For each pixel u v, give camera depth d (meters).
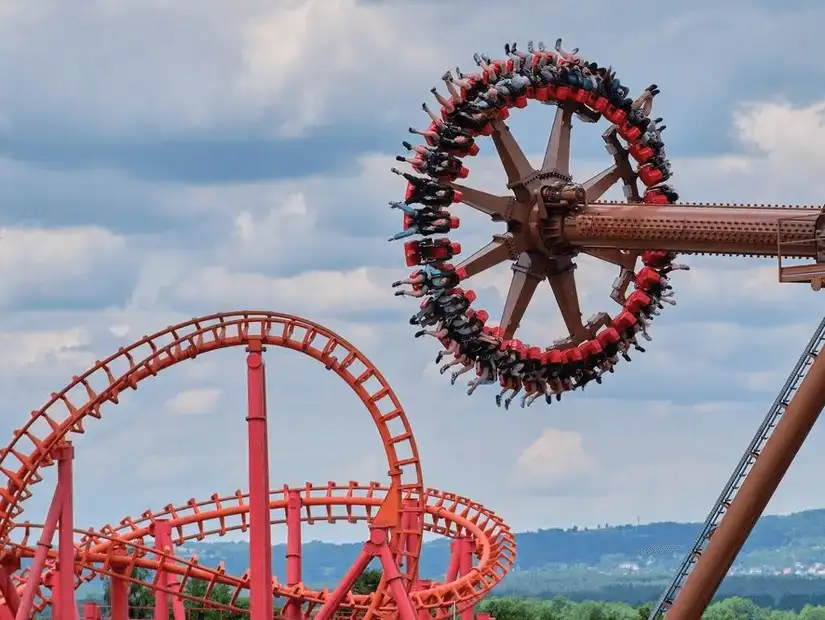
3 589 129.75
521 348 124.06
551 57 122.69
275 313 124.50
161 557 138.50
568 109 124.81
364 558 127.31
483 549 148.00
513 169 122.12
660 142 125.69
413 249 120.62
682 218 115.75
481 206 121.56
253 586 120.94
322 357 125.38
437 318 121.38
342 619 150.50
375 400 126.25
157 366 126.12
